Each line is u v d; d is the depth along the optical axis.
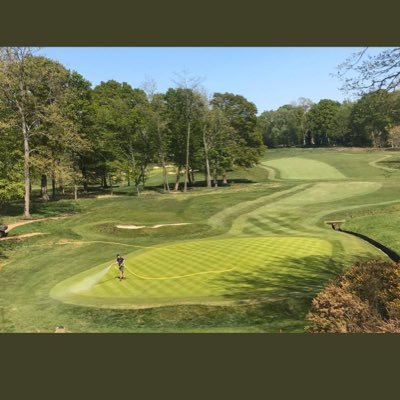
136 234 45.62
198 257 32.16
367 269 17.17
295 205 57.19
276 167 108.56
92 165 78.12
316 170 96.88
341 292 15.24
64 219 52.59
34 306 24.47
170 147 84.94
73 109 69.81
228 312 20.59
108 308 22.72
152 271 29.52
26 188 53.06
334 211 51.75
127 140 79.00
